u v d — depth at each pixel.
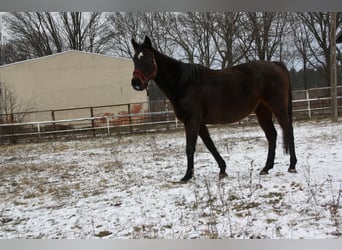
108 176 6.32
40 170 7.77
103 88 19.97
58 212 4.26
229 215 3.51
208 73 5.00
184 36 21.97
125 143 11.79
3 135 14.98
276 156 6.73
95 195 4.95
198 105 4.87
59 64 19.48
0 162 9.63
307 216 3.29
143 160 7.62
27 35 27.86
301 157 6.39
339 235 2.83
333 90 13.48
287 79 5.19
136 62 4.82
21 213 4.39
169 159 7.54
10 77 18.83
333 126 11.76
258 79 4.97
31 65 19.11
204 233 3.10
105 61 19.97
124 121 18.61
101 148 11.15
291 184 4.41
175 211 3.81
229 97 4.91
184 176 5.18
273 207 3.63
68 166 7.96
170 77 4.92
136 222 3.58
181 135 12.92
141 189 4.98
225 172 5.25
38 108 19.25
